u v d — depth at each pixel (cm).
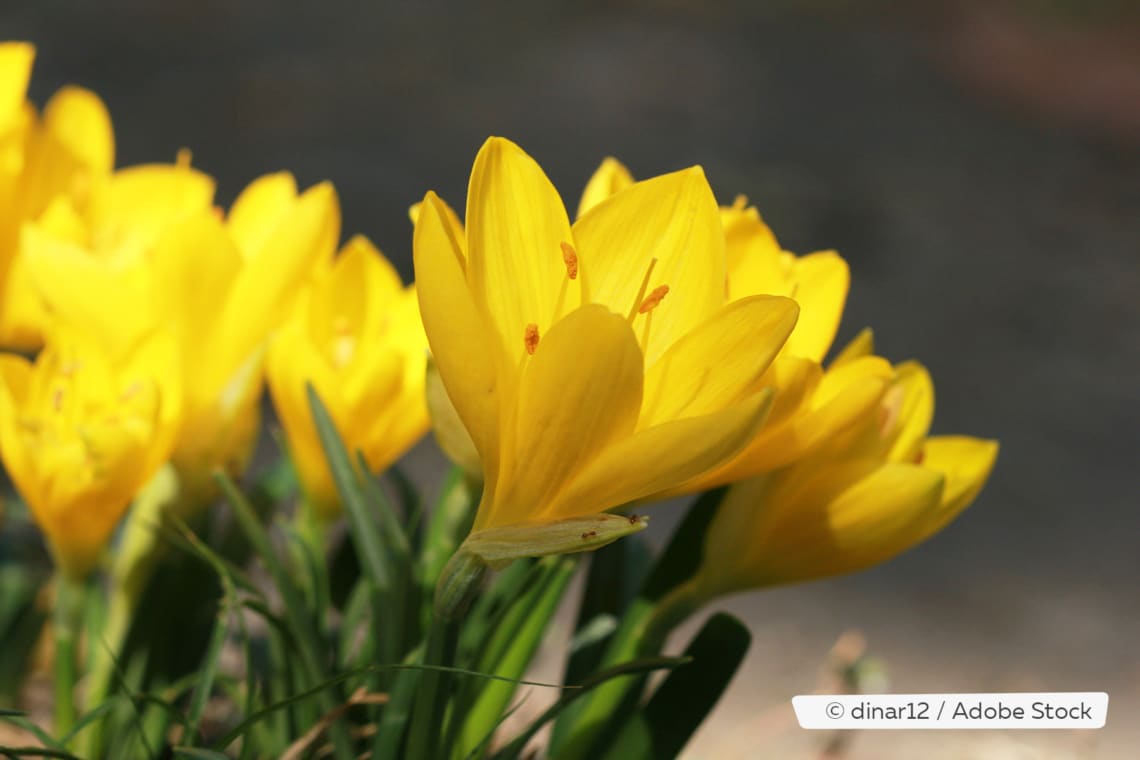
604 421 42
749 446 44
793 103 295
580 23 324
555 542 42
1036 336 202
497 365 42
